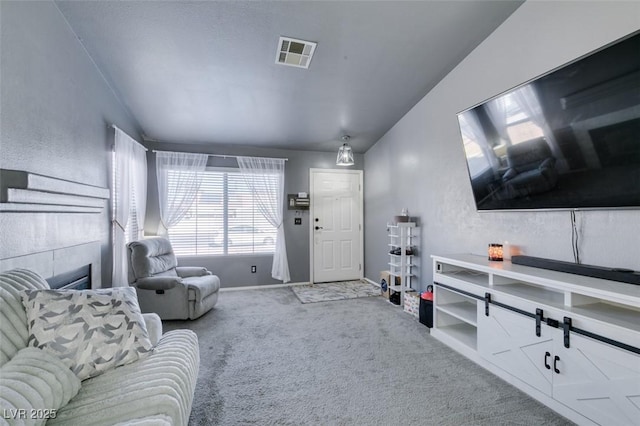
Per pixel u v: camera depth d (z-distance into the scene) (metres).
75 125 2.42
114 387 1.19
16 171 1.54
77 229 2.36
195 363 1.55
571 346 1.64
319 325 3.14
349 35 2.52
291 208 5.01
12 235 1.63
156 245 3.64
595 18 1.85
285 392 1.95
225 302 4.00
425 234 3.63
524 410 1.75
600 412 1.51
